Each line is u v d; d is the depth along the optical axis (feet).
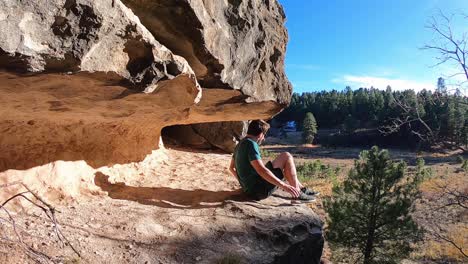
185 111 12.01
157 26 8.24
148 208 10.94
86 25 5.93
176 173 15.83
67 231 8.48
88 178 11.67
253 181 12.46
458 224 47.83
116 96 7.50
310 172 75.41
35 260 7.03
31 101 7.34
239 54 10.27
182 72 7.67
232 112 13.12
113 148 13.30
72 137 11.10
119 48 6.60
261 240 10.00
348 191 35.73
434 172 84.53
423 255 40.57
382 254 33.99
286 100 13.41
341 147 175.52
